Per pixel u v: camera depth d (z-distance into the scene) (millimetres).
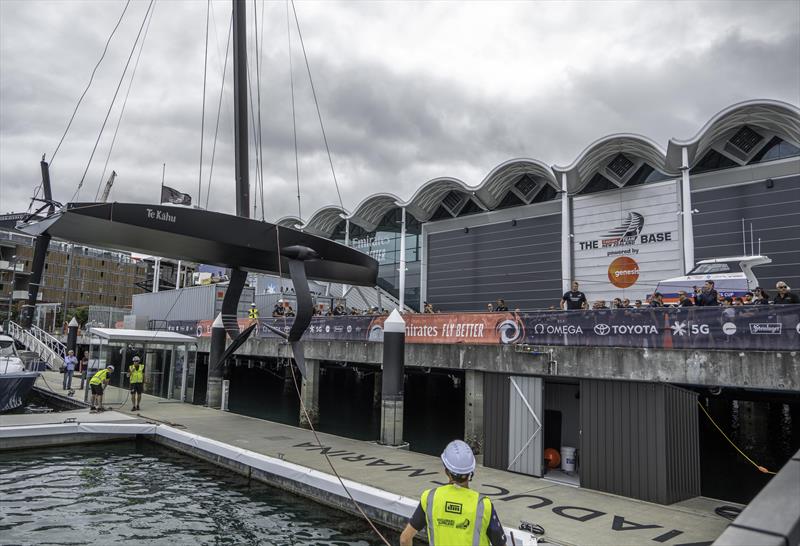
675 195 20219
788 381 8359
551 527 7449
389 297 29703
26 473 11562
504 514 8023
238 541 8102
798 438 17047
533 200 24562
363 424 20250
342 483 9422
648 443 9023
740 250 18578
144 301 37875
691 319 9430
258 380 31266
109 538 8062
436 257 27766
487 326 12500
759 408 17547
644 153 20266
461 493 3277
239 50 15375
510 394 11172
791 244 17578
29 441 13844
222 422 16328
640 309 10023
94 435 14664
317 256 13414
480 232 26141
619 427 9414
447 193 27266
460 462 3262
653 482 8859
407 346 14375
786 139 18109
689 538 7109
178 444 14102
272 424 16203
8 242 70875
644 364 9812
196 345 23219
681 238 19859
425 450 15867
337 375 28891
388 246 30625
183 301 32562
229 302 15062
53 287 88812
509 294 24672
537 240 24109
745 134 18859
